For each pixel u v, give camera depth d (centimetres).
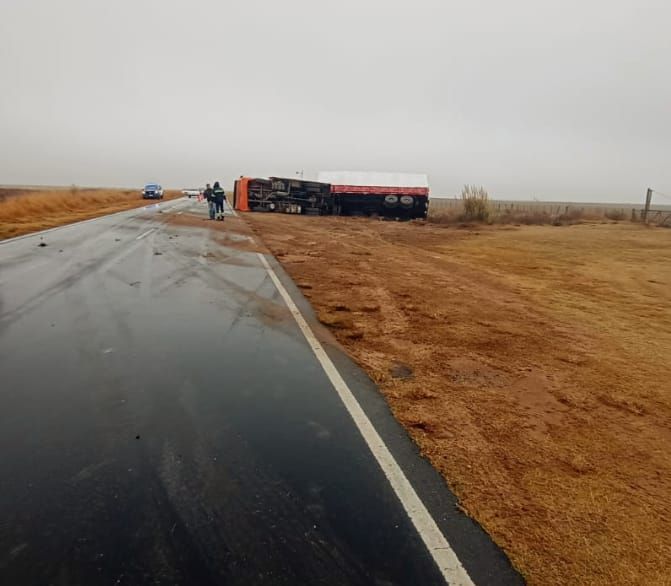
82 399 368
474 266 1362
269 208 3841
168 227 2005
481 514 251
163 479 265
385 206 3906
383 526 235
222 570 200
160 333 553
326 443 318
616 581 208
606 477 297
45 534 218
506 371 493
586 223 3512
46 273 895
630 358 559
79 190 4916
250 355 493
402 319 692
